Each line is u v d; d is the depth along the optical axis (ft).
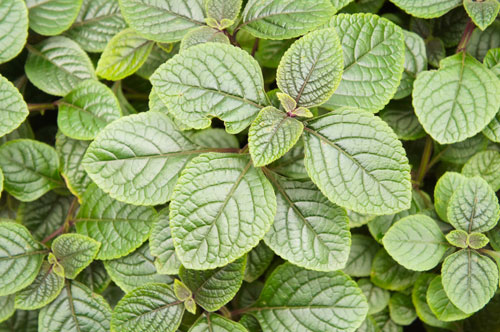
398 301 2.74
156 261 2.52
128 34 2.63
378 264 2.72
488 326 2.72
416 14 2.61
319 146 2.39
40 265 2.57
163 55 2.75
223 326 2.51
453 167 2.76
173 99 2.40
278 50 2.78
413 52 2.67
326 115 2.40
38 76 2.67
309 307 2.54
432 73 2.59
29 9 2.64
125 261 2.59
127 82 2.82
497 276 2.54
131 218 2.57
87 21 2.71
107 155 2.45
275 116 2.39
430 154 2.75
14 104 2.49
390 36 2.47
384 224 2.68
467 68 2.59
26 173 2.64
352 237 2.75
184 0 2.52
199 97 2.40
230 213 2.38
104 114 2.61
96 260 2.66
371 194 2.36
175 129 2.49
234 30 2.53
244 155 2.42
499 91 2.56
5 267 2.54
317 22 2.46
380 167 2.36
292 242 2.45
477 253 2.55
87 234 2.58
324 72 2.38
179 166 2.48
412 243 2.56
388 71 2.47
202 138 2.71
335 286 2.53
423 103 2.57
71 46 2.69
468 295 2.53
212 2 2.50
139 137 2.47
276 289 2.56
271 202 2.39
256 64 2.41
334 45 2.36
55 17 2.65
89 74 2.68
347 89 2.47
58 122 2.63
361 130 2.38
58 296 2.59
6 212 2.75
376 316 2.77
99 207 2.59
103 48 2.71
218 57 2.40
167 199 2.46
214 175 2.39
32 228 2.73
